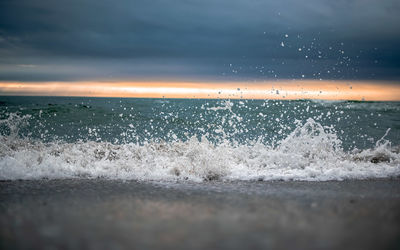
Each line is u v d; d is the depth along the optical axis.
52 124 9.84
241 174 4.37
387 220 2.30
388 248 1.77
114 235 1.97
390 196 3.22
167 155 5.39
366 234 1.99
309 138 5.50
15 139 6.45
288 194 3.31
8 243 1.85
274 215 2.43
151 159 5.12
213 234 1.98
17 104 19.17
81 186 3.69
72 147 5.96
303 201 2.96
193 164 4.48
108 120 10.50
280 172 4.51
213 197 3.15
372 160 5.38
